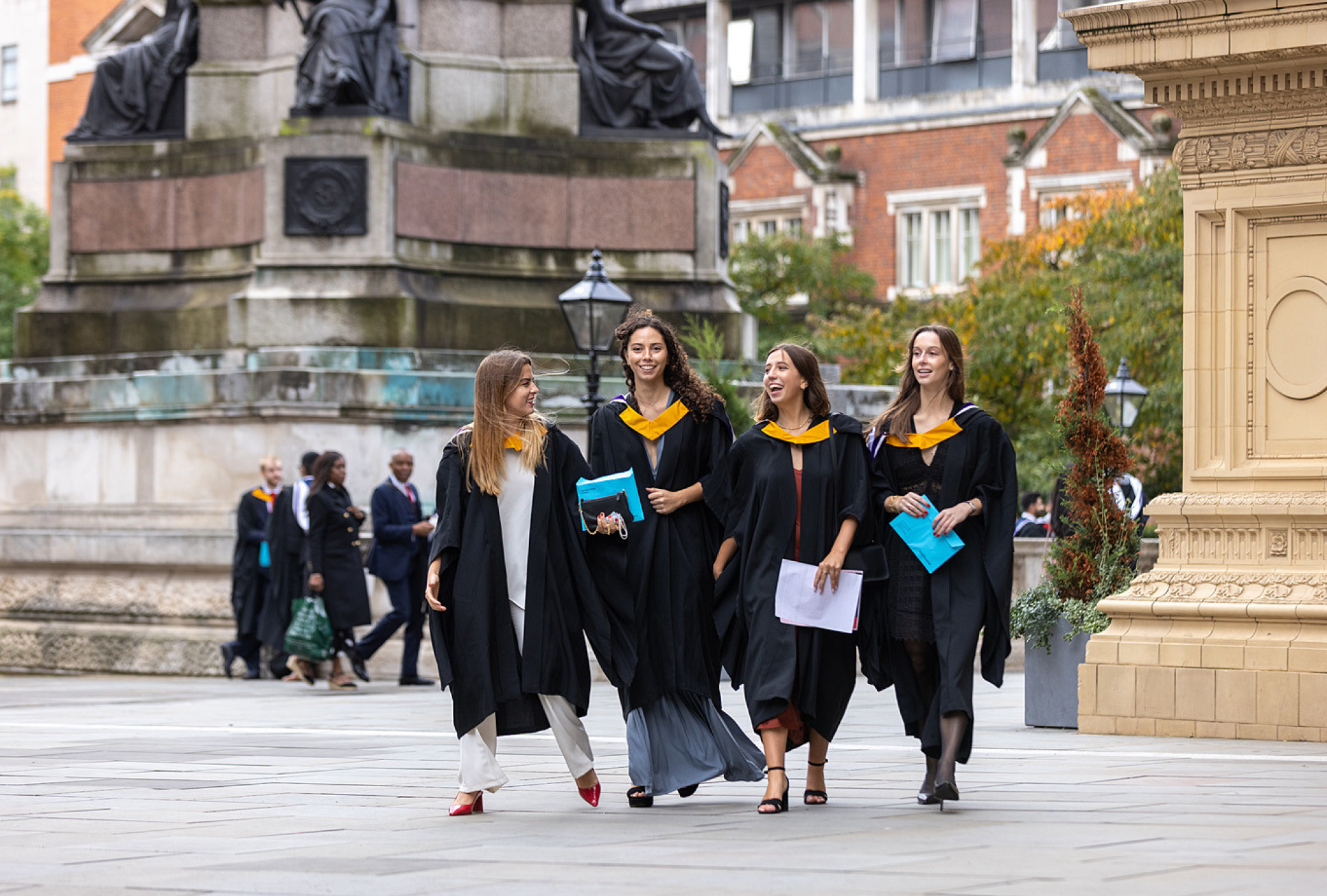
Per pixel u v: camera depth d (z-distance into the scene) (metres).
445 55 27.95
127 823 9.50
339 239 26.53
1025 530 26.75
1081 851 8.03
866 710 18.33
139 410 26.30
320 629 21.58
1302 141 14.88
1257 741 14.50
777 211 78.06
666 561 10.55
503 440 10.29
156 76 29.08
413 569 22.44
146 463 26.42
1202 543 15.34
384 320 26.23
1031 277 49.38
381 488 22.33
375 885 7.25
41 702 19.53
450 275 27.27
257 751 13.73
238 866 7.84
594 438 10.84
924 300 73.12
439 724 16.31
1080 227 53.94
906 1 79.50
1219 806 9.86
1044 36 76.25
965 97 75.94
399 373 25.58
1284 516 14.84
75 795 10.84
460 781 10.03
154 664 25.52
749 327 28.84
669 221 28.28
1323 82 14.77
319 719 16.97
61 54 91.00
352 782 11.59
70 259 28.89
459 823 9.58
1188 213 15.35
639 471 10.68
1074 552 16.05
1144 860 7.73
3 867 7.88
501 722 10.26
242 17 28.58
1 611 26.91
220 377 25.66
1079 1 75.69
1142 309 42.91
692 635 10.57
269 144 26.72
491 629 10.15
